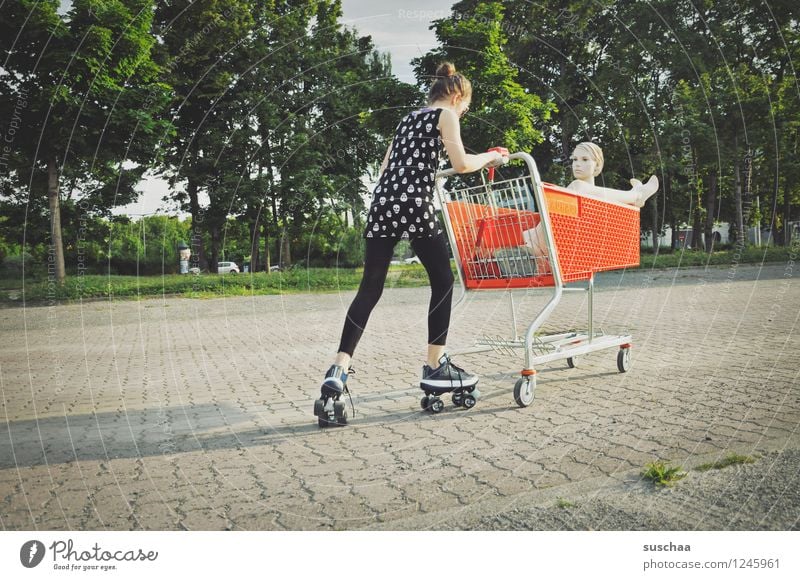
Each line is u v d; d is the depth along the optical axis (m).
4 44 14.73
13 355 6.29
